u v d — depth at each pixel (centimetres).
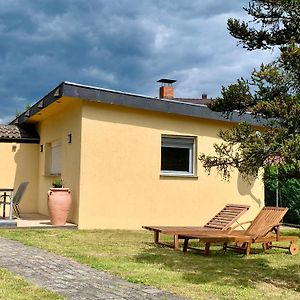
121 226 1323
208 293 588
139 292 576
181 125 1415
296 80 639
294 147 584
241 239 931
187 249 998
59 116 1502
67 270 703
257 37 723
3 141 1711
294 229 1476
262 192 1534
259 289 631
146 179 1364
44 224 1285
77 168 1302
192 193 1423
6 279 622
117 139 1328
